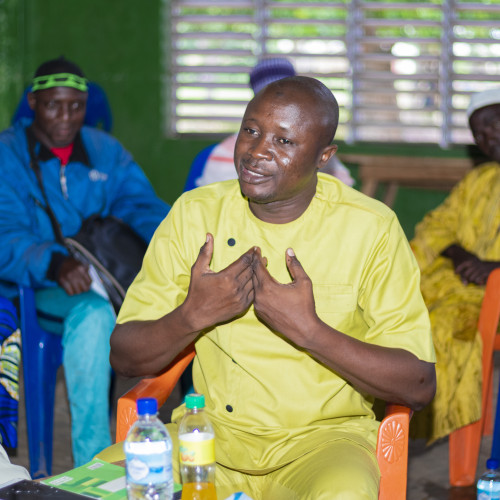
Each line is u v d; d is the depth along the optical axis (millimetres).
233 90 6578
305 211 2178
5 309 3533
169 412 4391
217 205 2250
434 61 6547
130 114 6488
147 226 4199
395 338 2109
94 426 3609
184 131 6586
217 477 2186
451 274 3979
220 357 2219
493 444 3703
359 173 6270
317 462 2002
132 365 2219
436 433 3500
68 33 6324
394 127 6602
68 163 4113
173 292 2238
